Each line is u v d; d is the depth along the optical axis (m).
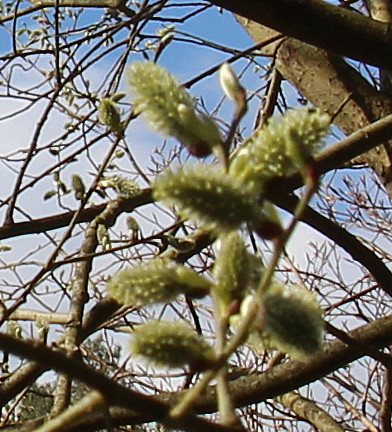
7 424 0.80
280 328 0.27
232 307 0.29
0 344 0.25
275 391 0.79
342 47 0.66
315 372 0.78
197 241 0.81
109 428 0.47
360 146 0.68
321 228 0.84
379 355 0.63
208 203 0.27
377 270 0.87
